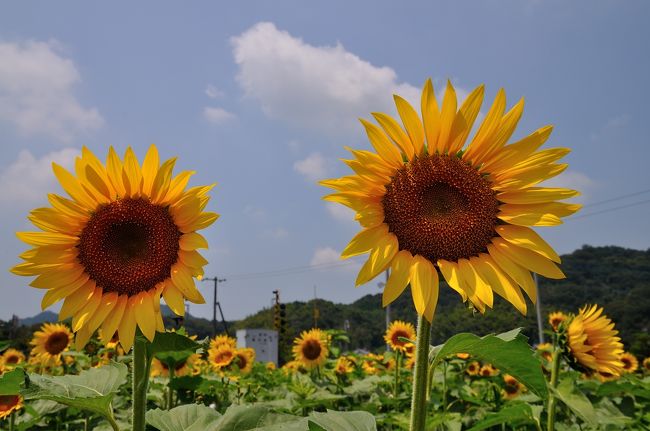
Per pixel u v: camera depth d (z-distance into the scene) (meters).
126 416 7.70
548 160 4.23
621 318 90.31
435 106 4.13
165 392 8.73
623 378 9.02
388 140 4.16
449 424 7.30
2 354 13.03
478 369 12.91
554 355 6.64
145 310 4.42
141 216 4.67
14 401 7.23
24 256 4.67
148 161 4.70
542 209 4.20
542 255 4.08
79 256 4.75
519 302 3.97
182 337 4.39
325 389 11.12
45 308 4.66
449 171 4.20
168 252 4.66
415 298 3.82
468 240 4.15
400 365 12.99
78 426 8.14
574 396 5.57
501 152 4.27
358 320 100.75
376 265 3.98
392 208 4.18
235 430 3.91
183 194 4.78
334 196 4.15
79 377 4.26
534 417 5.61
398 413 8.43
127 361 8.66
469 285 4.00
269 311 97.94
